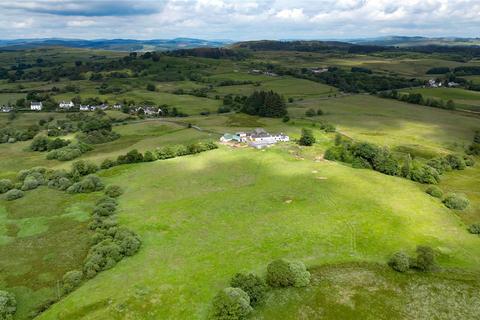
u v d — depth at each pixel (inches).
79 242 3452.3
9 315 2522.1
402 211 3927.2
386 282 2839.6
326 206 4025.6
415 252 3166.8
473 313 2544.3
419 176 4822.8
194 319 2440.9
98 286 2773.1
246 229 3572.8
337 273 2930.6
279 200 4188.0
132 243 3218.5
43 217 3951.8
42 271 3043.8
